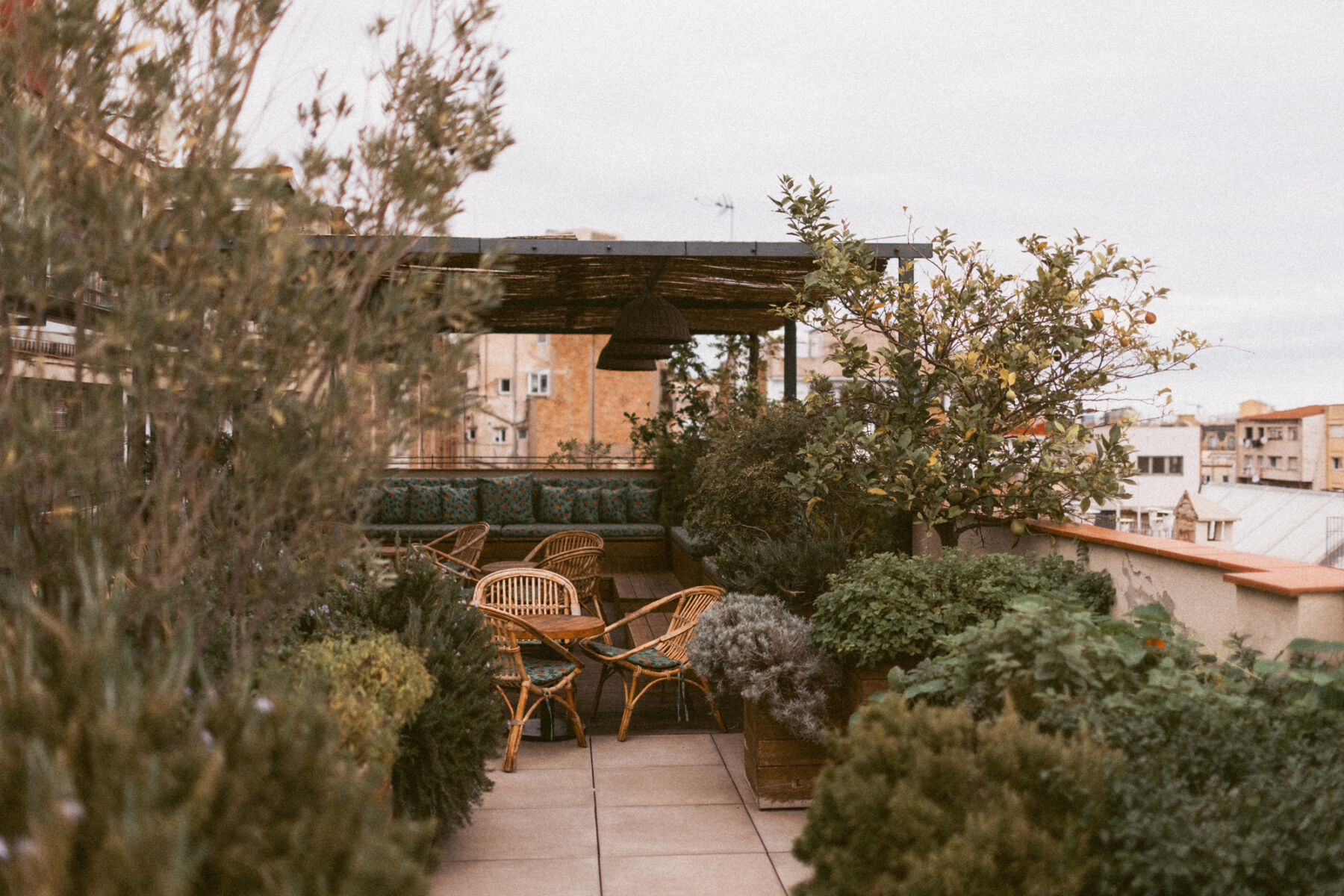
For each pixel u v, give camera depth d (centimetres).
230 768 177
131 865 134
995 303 575
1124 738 255
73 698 174
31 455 217
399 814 355
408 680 323
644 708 606
